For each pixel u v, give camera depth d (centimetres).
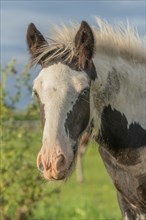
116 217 1188
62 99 588
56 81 593
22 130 1148
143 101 666
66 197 1645
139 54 675
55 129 581
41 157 578
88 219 1162
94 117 632
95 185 1998
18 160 1130
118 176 669
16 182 1126
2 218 1141
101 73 639
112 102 648
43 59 620
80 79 598
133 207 676
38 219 1181
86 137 639
